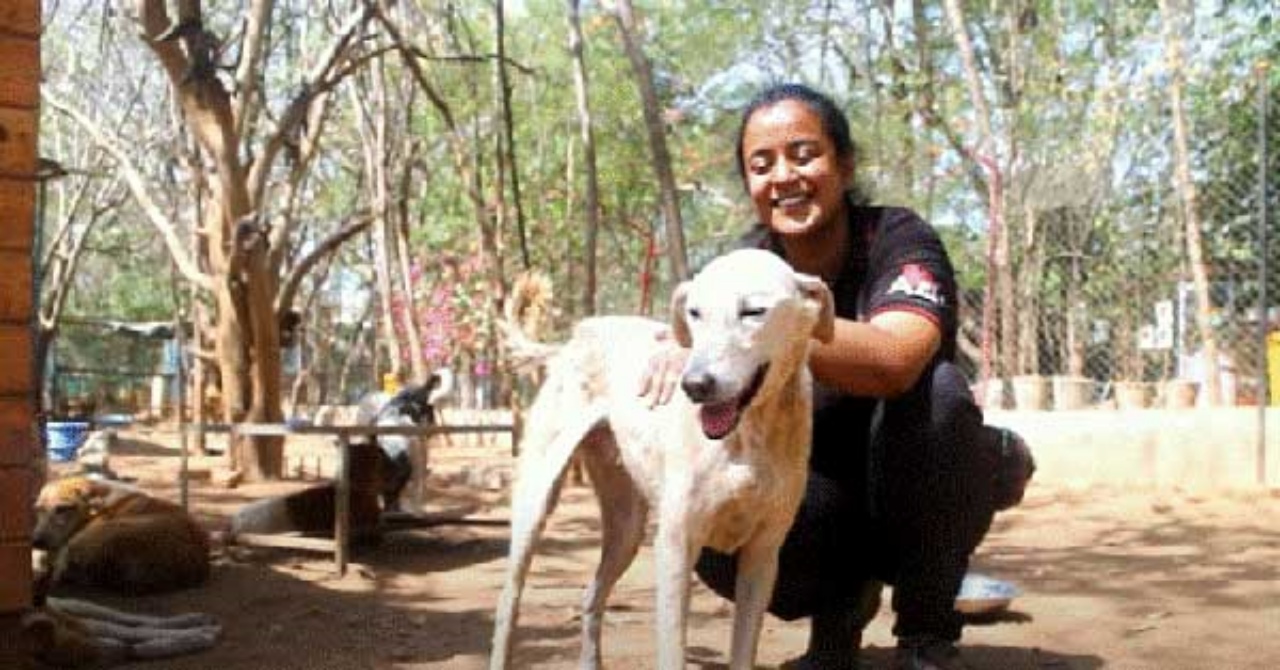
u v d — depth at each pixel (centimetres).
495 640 394
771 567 351
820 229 391
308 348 3528
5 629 404
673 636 330
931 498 390
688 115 2777
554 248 2812
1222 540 808
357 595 635
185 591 638
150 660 474
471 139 2453
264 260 1284
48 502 635
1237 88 1360
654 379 346
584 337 401
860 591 418
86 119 1576
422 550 824
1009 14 1819
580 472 1238
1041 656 460
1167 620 534
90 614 509
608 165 2875
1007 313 1400
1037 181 1425
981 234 2036
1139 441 1157
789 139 377
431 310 2533
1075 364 1373
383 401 1023
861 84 2256
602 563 426
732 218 2167
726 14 2625
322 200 2827
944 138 1989
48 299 2512
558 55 2883
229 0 2044
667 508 334
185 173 2238
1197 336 1303
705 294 310
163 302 4275
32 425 407
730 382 302
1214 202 1292
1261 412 1070
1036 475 1225
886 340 354
